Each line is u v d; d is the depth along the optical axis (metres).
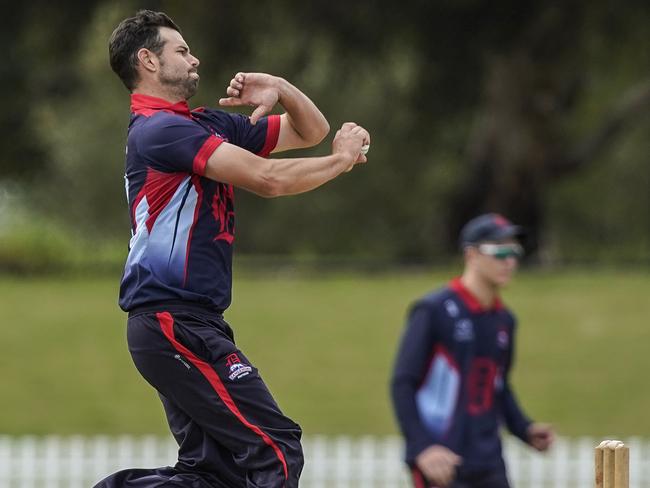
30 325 69.19
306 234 127.06
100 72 106.50
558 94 99.75
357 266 91.69
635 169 137.25
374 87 110.94
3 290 79.19
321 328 68.75
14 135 117.88
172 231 17.75
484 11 92.44
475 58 98.12
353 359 63.81
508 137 98.62
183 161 17.56
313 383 60.44
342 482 45.09
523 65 96.81
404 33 95.44
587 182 137.88
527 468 44.84
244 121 19.05
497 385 27.62
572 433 54.22
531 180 99.25
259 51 96.38
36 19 100.62
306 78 107.25
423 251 127.81
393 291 77.88
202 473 18.53
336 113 112.00
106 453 45.47
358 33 95.12
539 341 65.94
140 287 17.84
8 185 131.25
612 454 17.19
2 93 112.00
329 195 125.62
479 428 27.14
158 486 18.33
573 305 72.38
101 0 98.56
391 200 126.56
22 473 45.31
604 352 64.12
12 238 88.81
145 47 18.22
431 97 104.81
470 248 27.62
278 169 17.66
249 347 65.44
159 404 58.38
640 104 99.69
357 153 18.25
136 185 17.89
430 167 125.06
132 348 18.05
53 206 124.12
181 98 18.41
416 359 27.03
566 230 142.75
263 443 17.72
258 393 17.88
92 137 116.31
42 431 54.72
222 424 17.84
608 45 97.12
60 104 118.44
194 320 17.78
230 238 18.27
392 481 45.03
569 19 93.12
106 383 60.69
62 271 87.81
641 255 131.88
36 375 61.44
